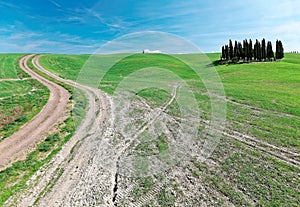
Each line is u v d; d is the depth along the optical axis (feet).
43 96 74.18
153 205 22.15
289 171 28.19
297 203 22.31
